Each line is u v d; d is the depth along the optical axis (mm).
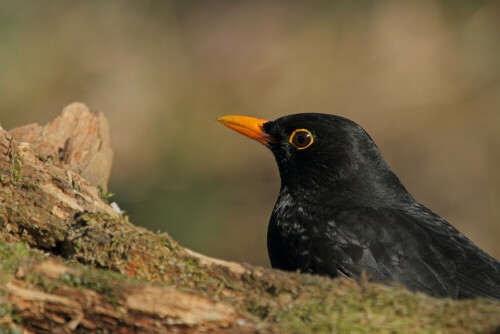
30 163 5266
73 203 5195
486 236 14109
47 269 4297
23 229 5164
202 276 4590
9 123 15789
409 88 15734
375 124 15648
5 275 4238
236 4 18406
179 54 17594
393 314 4215
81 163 7227
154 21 18141
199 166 15938
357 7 16766
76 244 4902
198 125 16547
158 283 4648
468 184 14758
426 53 15875
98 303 4254
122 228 4875
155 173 15797
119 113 16484
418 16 16234
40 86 16328
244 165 15938
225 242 14383
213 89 16922
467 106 15328
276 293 4395
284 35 17266
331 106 15977
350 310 4238
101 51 17203
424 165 15109
